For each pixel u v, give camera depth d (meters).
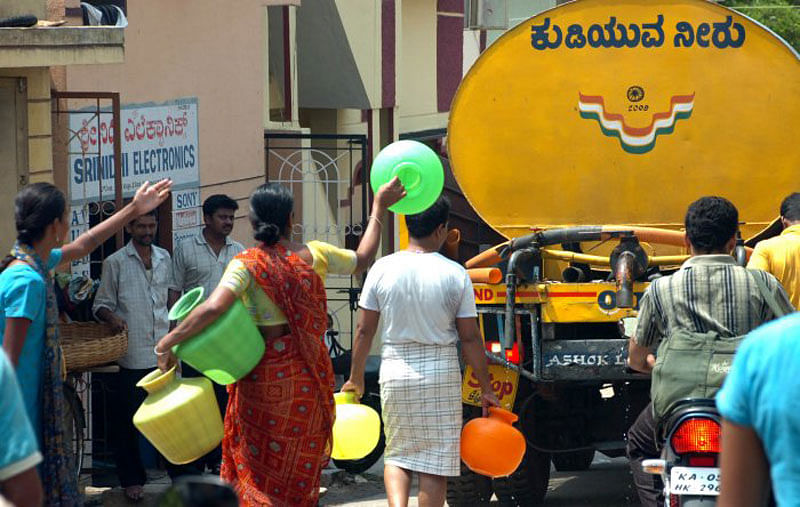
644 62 11.87
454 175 12.01
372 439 8.86
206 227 12.34
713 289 7.63
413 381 8.65
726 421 4.57
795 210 10.29
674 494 7.41
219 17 16.89
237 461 8.16
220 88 16.94
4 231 11.98
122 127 14.73
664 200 12.01
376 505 11.90
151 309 11.74
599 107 11.92
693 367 7.47
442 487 8.77
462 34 30.48
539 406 11.72
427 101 29.38
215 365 7.90
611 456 11.80
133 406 11.59
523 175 11.98
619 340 11.09
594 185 12.01
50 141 12.52
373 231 8.46
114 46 11.69
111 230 8.38
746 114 11.88
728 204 7.78
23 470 4.83
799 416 4.35
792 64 11.80
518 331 11.20
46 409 7.86
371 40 23.73
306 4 23.52
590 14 11.84
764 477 4.58
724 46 11.84
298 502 8.12
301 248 8.16
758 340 4.48
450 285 8.70
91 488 12.46
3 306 7.66
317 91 23.78
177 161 15.93
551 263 12.27
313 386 8.09
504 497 11.72
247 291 8.02
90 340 11.05
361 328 8.88
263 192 8.07
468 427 8.84
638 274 11.12
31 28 10.94
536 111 11.92
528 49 11.86
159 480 13.04
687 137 11.95
